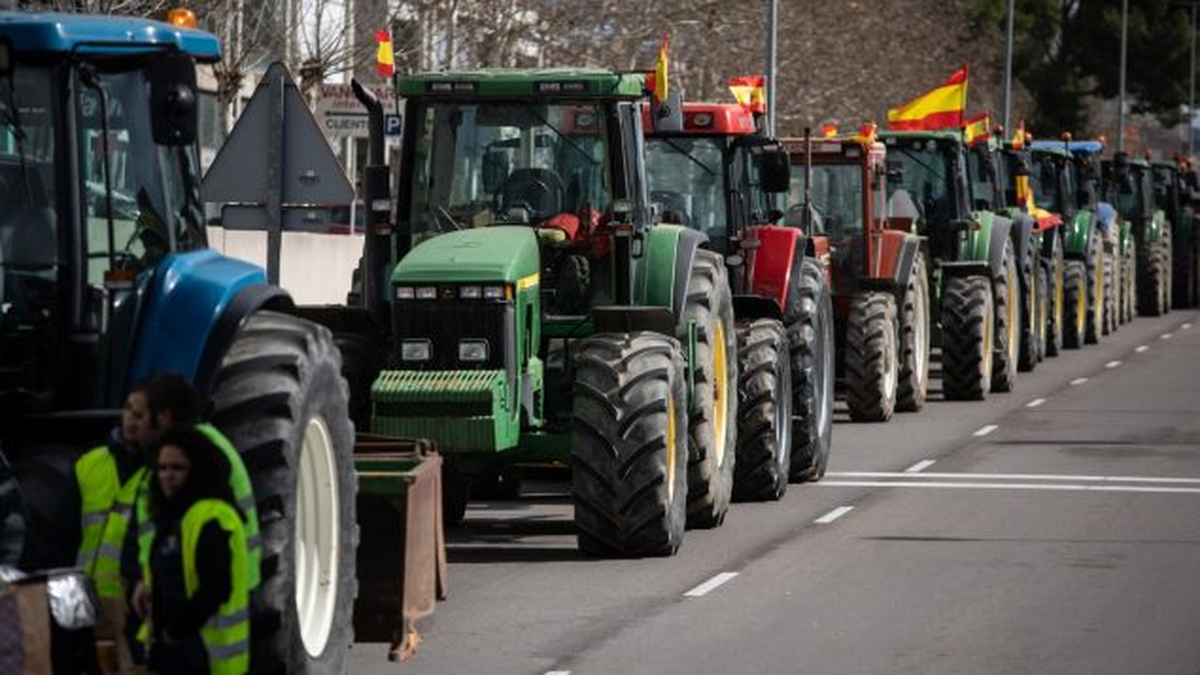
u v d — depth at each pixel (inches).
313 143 1866.4
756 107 2281.0
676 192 2206.0
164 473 920.9
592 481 1628.9
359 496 1224.2
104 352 1115.9
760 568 1615.4
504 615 1422.2
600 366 1636.3
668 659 1284.4
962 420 2824.8
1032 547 1723.7
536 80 1706.4
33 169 1128.2
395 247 1724.9
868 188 2807.6
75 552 1070.4
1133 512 1940.2
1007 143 3814.0
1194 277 5757.9
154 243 1160.8
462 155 1726.1
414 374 1593.3
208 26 2819.9
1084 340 4308.6
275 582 1053.8
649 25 3961.6
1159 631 1373.0
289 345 1104.8
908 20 5620.1
